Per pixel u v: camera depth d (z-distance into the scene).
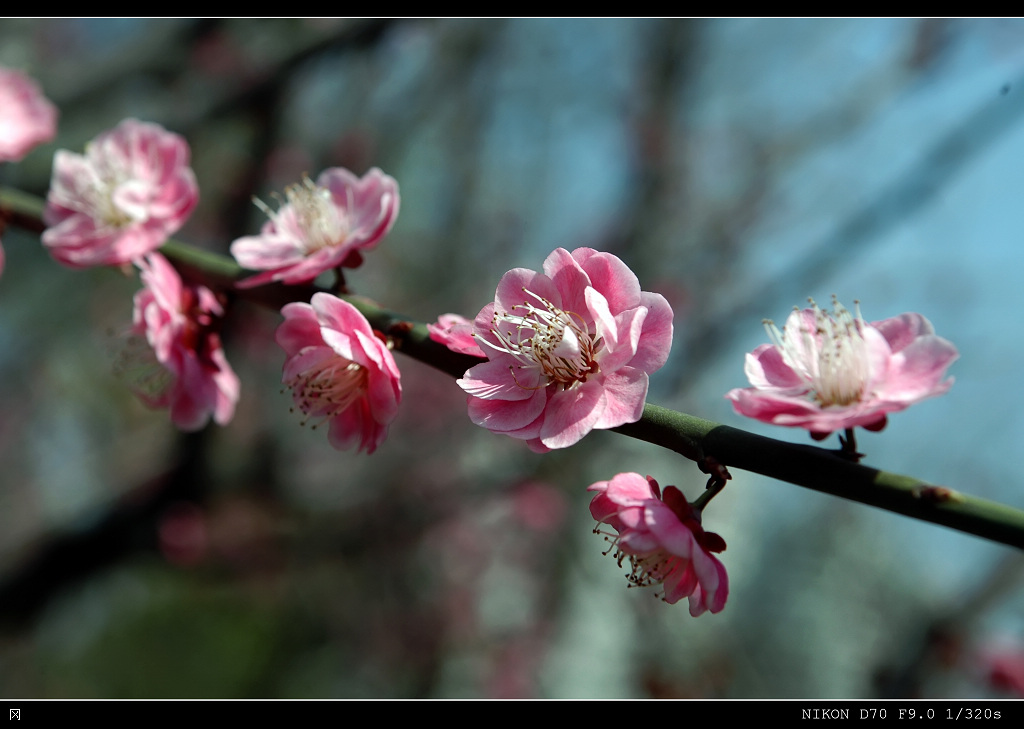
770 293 5.50
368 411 2.11
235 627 9.64
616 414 1.76
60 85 5.06
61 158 2.85
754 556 7.47
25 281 6.73
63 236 2.72
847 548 7.36
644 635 6.82
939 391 1.59
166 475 5.14
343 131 6.70
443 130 8.05
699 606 1.76
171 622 9.66
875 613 6.98
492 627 7.42
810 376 1.78
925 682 5.30
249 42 5.45
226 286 2.50
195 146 6.02
